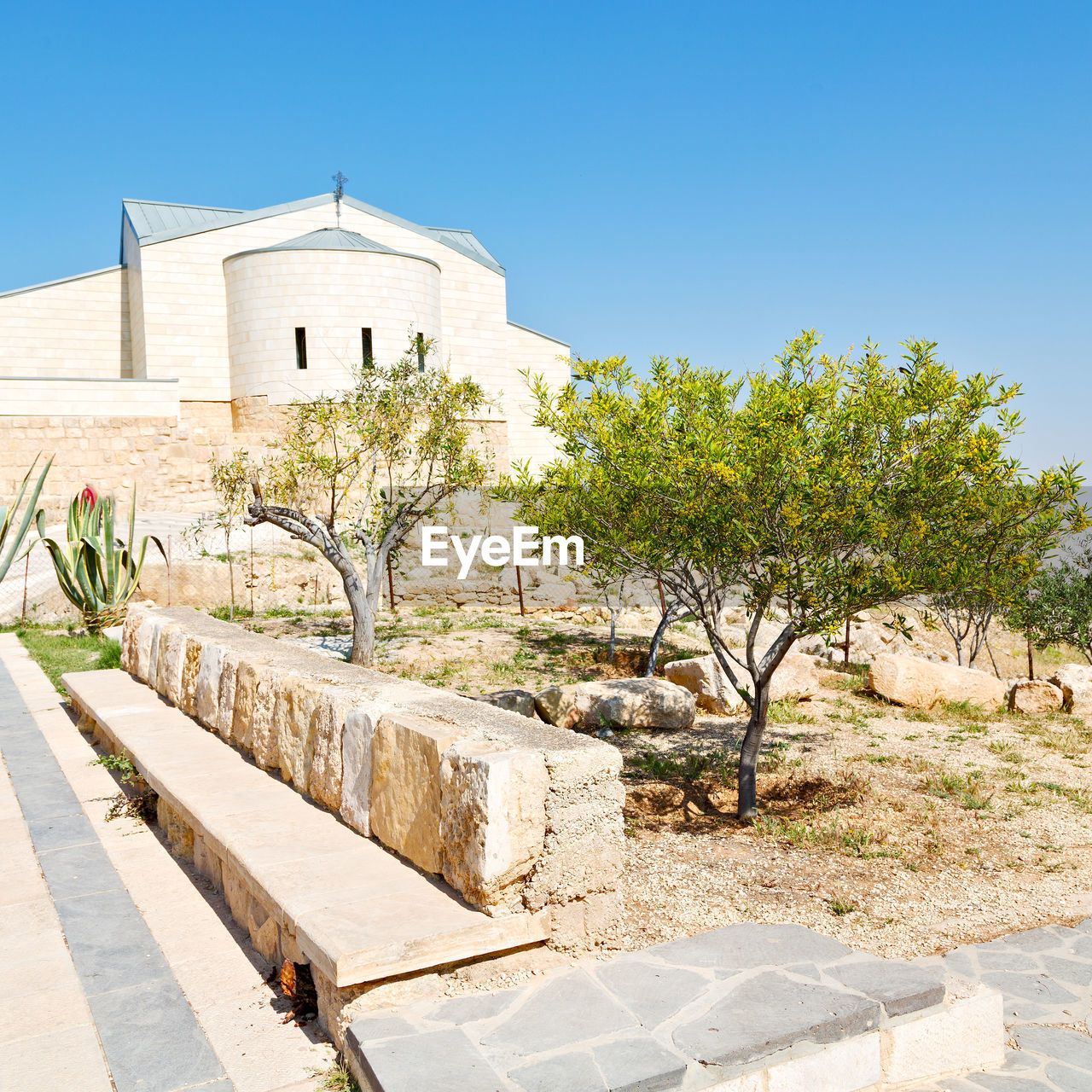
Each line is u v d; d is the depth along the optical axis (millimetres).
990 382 6395
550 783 4082
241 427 33938
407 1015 3482
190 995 4176
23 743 9055
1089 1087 3793
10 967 4410
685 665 12203
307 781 5652
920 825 7465
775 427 6586
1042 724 11812
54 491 27969
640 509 7793
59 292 36906
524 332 41875
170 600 19453
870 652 17641
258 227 35750
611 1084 2975
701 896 5910
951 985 4145
